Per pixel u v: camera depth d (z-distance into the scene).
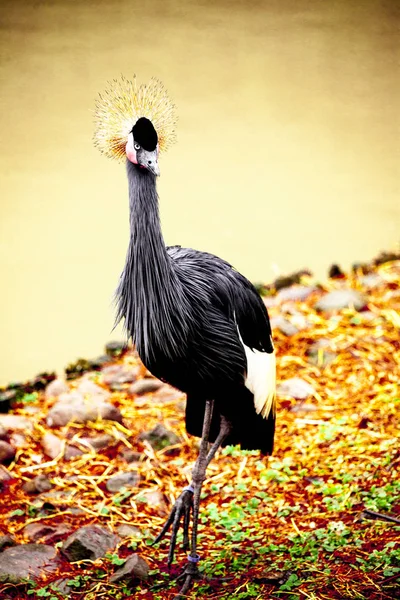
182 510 7.12
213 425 7.79
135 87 7.08
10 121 23.45
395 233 16.59
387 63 28.62
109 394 11.02
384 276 13.98
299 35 31.47
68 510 8.39
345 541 7.26
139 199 6.61
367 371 11.02
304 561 7.04
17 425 10.02
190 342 6.83
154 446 9.65
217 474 9.00
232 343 6.96
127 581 7.04
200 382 7.05
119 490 8.78
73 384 11.48
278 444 9.54
